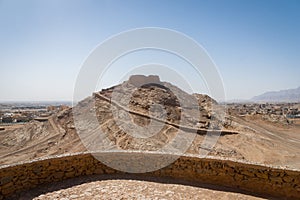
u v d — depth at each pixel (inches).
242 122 1159.6
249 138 898.1
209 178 269.9
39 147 893.8
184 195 235.0
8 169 225.5
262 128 1140.5
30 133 1079.0
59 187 246.8
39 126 1122.0
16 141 1023.0
